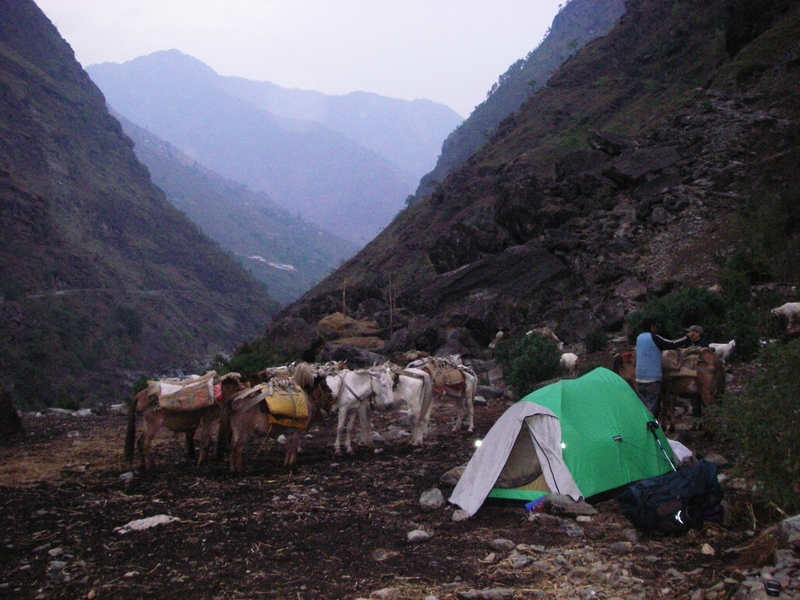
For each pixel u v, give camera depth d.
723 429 7.30
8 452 12.24
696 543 6.47
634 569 5.95
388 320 31.86
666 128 36.44
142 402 10.41
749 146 31.53
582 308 25.27
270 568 6.34
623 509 6.92
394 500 8.66
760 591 4.72
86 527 7.57
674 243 26.39
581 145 69.25
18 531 7.41
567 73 105.94
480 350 25.16
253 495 8.89
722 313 17.55
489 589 5.61
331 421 15.48
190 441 11.28
